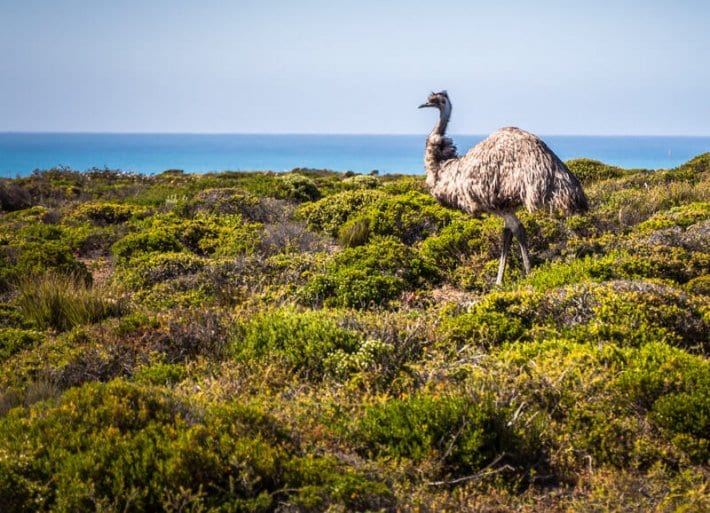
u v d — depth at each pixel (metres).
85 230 41.56
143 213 47.75
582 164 63.69
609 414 15.33
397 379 17.03
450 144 30.38
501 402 15.14
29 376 18.56
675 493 13.16
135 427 13.98
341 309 23.91
